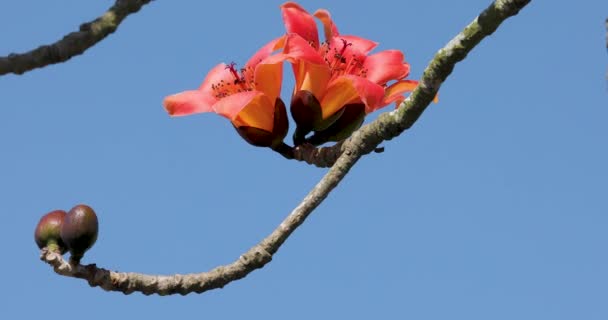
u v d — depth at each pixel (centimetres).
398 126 521
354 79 556
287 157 581
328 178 532
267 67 565
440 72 504
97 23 545
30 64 536
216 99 582
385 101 590
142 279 524
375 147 532
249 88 589
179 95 580
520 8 489
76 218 514
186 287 527
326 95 576
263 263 532
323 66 554
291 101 577
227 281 532
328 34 605
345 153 536
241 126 580
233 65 597
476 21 497
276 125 576
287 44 552
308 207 535
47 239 524
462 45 501
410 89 594
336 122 577
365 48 602
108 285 520
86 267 519
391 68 593
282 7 586
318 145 585
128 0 552
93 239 518
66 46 539
